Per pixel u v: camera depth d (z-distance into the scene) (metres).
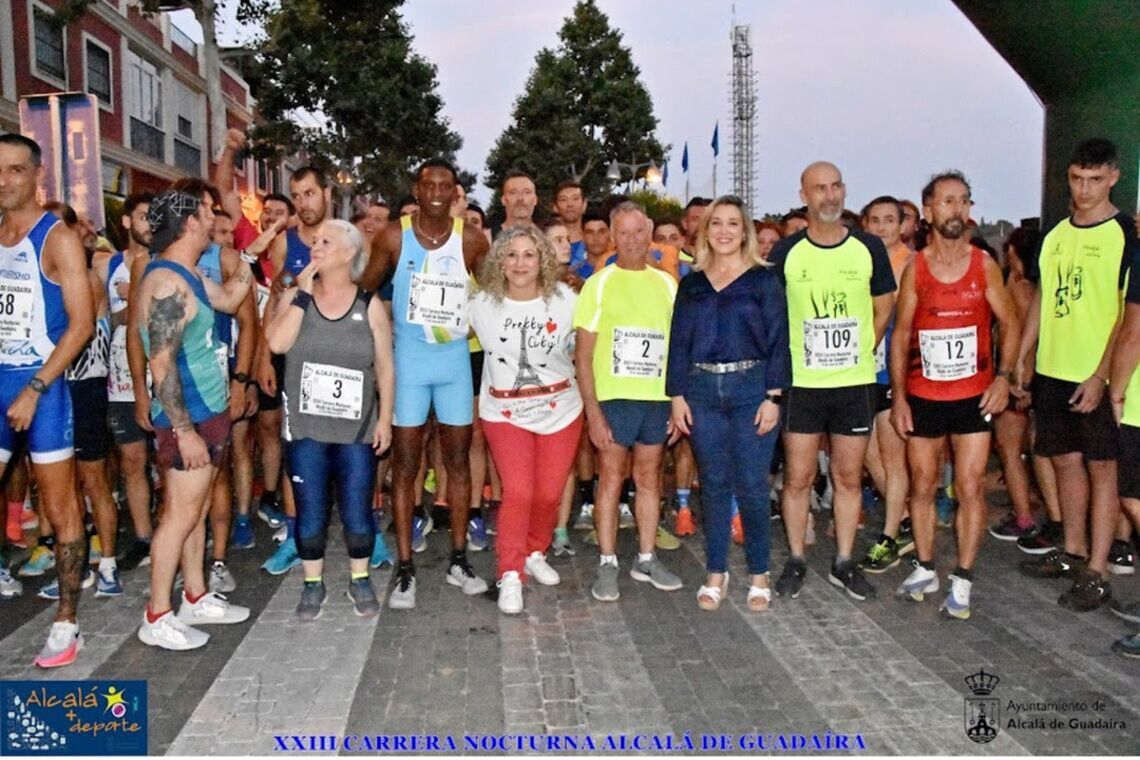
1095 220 4.49
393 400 4.30
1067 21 5.46
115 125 19.61
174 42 22.92
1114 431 4.34
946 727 3.20
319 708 3.36
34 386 3.59
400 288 4.43
